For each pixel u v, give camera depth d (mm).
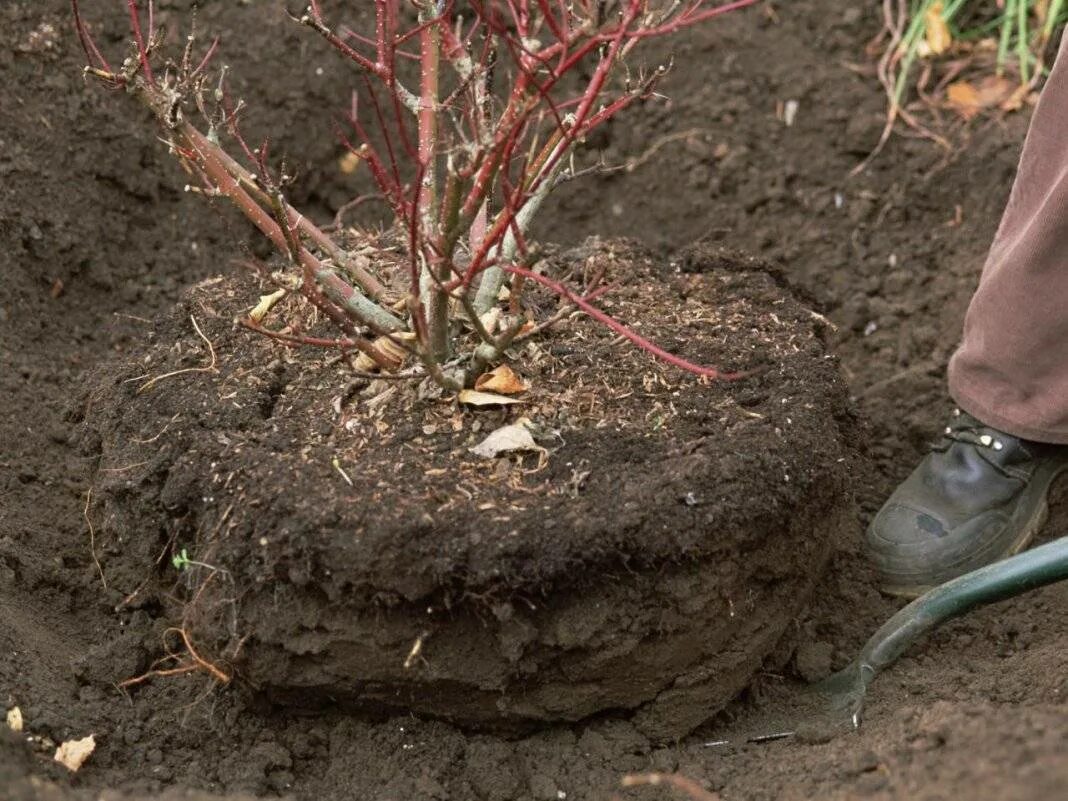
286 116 3457
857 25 3578
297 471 2789
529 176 2869
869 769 2730
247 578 2771
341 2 3482
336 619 2766
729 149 3516
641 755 2834
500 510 2760
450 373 2855
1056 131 2914
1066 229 2893
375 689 2803
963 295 3357
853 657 2955
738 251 3154
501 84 3473
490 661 2773
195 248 3400
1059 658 2875
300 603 2770
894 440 3225
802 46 3572
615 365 2922
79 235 3314
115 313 3316
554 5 3266
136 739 2832
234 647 2785
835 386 2939
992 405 3027
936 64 3539
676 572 2773
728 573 2795
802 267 3451
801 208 3490
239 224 3430
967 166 3434
